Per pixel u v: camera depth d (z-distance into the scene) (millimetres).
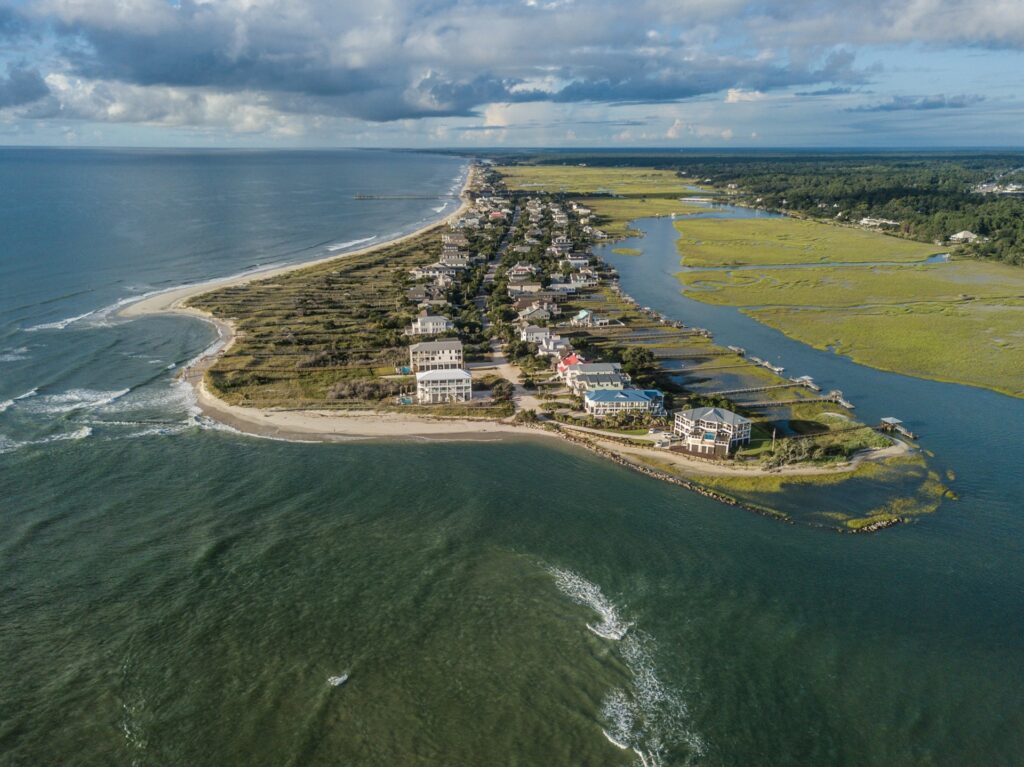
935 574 108125
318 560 108812
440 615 98000
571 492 130750
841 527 120312
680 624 97188
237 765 75875
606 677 88375
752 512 124750
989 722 82625
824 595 103000
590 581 105562
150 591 100625
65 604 97438
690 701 85125
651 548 113500
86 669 87062
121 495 125312
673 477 136750
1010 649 93375
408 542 114125
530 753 78188
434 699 84688
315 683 86438
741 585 105000
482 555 111062
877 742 80125
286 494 127500
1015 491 133125
